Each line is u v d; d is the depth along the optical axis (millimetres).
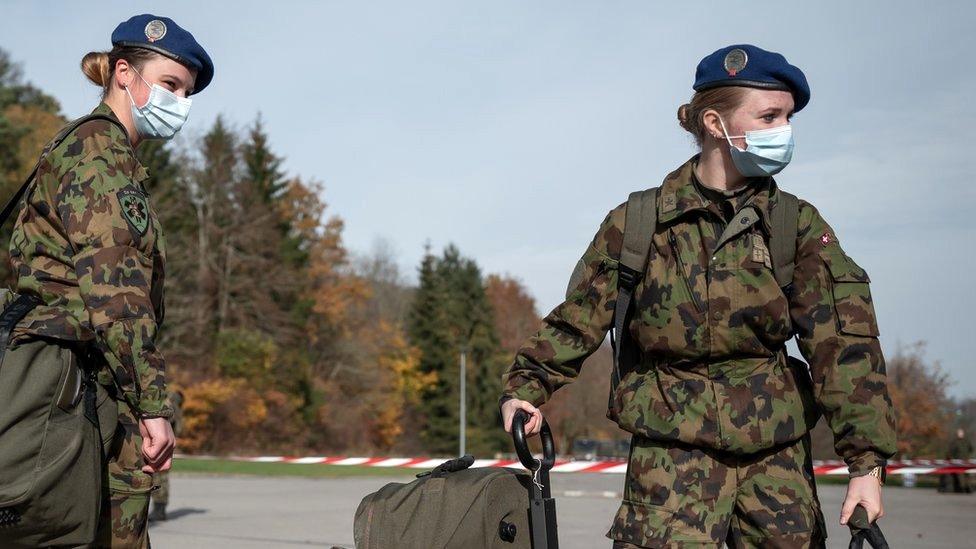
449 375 76125
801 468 3135
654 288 3186
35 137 45562
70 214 3148
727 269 3125
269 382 54438
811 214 3189
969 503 19625
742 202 3172
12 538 3000
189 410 49969
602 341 3416
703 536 3051
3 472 2910
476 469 3096
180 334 51719
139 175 3342
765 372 3146
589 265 3346
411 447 73438
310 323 61250
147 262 3213
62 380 3037
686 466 3113
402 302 89125
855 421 3027
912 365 57281
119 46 3525
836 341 3070
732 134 3166
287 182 62188
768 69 3137
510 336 94250
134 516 3355
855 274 3123
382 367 67438
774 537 3057
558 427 81812
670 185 3254
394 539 2990
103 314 3053
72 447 3012
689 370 3174
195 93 3689
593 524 12875
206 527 11852
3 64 50625
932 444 56594
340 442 62125
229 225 55719
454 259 88625
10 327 3051
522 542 3059
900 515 15703
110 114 3363
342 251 63938
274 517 13289
